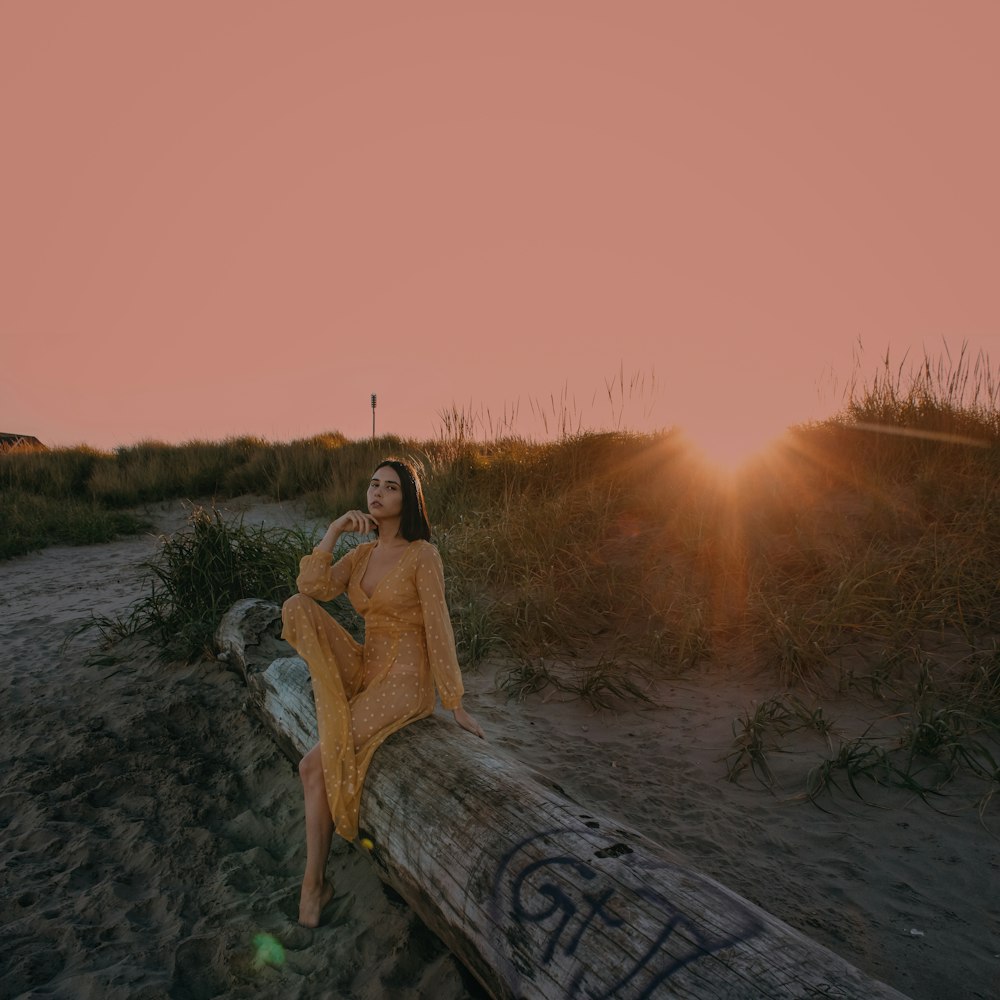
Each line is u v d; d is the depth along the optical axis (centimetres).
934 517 617
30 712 496
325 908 301
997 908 288
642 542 706
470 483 939
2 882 325
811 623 517
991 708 417
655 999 176
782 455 795
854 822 346
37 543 1154
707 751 416
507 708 482
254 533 689
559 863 219
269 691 423
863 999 161
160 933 291
